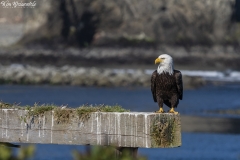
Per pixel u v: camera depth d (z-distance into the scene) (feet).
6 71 221.66
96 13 350.84
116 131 23.21
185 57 344.08
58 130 24.29
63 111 24.17
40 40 347.77
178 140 22.56
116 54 341.62
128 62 337.31
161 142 22.35
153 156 68.39
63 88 205.16
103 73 225.15
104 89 204.33
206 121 108.68
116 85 215.10
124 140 22.99
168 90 33.71
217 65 344.90
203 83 222.89
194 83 215.92
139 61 337.93
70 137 24.11
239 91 202.80
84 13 349.41
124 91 197.57
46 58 331.57
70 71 227.20
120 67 328.08
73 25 349.61
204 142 80.23
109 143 23.30
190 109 138.00
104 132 23.52
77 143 24.00
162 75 33.58
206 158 67.97
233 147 76.33
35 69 236.22
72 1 348.59
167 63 33.50
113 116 23.26
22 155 16.14
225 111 133.18
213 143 79.46
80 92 193.57
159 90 33.99
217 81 245.65
